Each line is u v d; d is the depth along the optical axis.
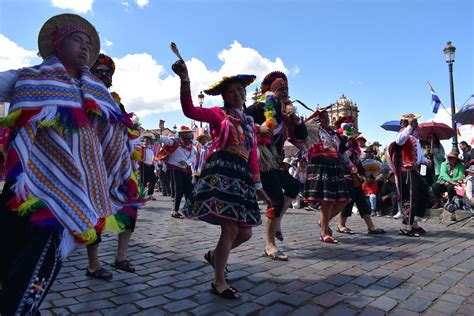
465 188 8.02
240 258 4.26
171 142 7.97
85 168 2.21
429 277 3.64
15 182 2.03
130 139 2.89
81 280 3.44
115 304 2.88
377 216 9.00
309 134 5.05
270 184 4.18
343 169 5.88
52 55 2.40
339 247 4.98
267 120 4.02
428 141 9.48
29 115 2.09
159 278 3.53
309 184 5.39
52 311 2.74
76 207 2.08
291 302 2.95
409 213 5.96
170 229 6.34
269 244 4.35
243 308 2.82
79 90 2.35
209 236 5.65
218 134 3.06
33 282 1.95
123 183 2.78
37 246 2.00
